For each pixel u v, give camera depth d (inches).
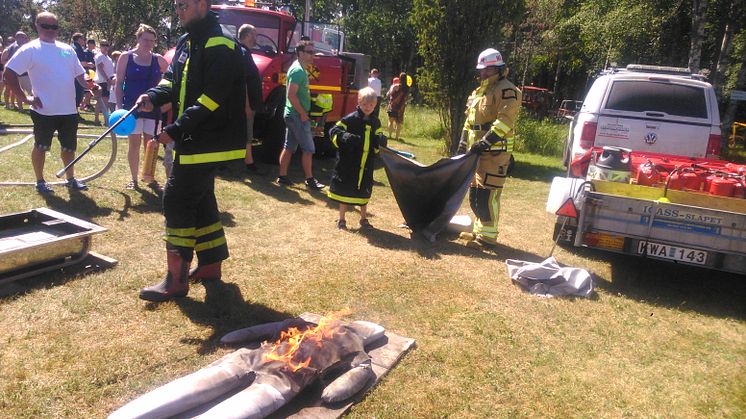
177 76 159.8
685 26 840.3
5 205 225.9
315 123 339.0
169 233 159.0
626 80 299.4
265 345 134.0
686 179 215.0
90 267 179.8
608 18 792.3
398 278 196.4
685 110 291.1
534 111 1010.1
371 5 1510.8
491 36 458.3
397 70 1652.3
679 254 195.6
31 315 146.9
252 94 193.6
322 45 431.8
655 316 184.1
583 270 204.1
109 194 258.8
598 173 234.7
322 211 273.3
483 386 134.7
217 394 115.4
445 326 163.6
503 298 187.0
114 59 498.6
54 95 242.7
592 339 163.8
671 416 128.9
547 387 136.7
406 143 564.1
